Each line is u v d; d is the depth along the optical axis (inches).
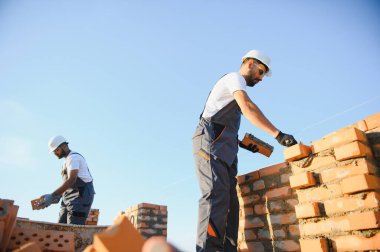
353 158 70.1
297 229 87.5
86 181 147.6
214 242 75.9
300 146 80.0
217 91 94.0
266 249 94.4
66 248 67.9
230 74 93.4
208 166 83.5
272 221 94.9
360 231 64.6
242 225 104.4
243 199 106.3
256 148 102.3
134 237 36.8
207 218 77.9
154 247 31.7
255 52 104.0
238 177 109.7
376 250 61.2
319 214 73.1
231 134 90.2
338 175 72.0
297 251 85.8
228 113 91.1
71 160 144.3
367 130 75.6
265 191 99.4
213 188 80.4
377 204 63.6
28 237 66.0
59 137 156.6
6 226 58.1
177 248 32.1
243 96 86.7
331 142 75.4
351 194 68.1
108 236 35.4
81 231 91.2
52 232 69.4
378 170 70.5
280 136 83.3
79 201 142.3
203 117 93.1
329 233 70.0
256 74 102.6
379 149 72.0
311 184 76.1
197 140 89.7
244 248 101.6
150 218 233.5
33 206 127.0
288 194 92.5
